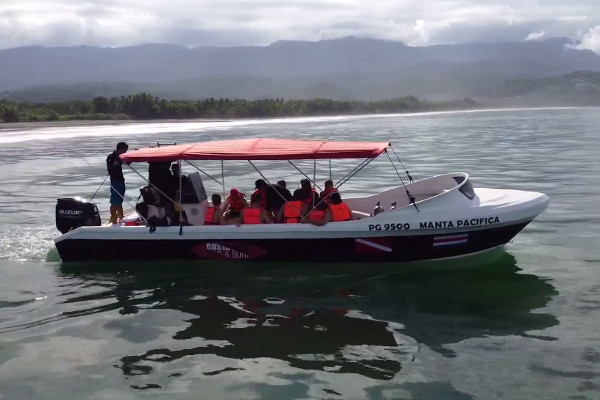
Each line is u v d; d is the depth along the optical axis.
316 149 9.55
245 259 9.88
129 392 5.79
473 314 7.67
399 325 7.33
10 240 11.72
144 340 7.00
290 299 8.33
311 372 6.14
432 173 21.27
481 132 46.44
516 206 9.66
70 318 7.72
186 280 9.24
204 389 5.83
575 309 7.76
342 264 9.81
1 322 7.59
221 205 10.63
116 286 9.01
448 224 9.39
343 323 7.43
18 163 25.41
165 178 10.34
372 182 19.06
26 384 5.97
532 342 6.77
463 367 6.20
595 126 54.31
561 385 5.79
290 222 9.90
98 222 10.72
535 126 55.38
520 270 9.45
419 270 9.53
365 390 5.77
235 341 6.93
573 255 10.21
